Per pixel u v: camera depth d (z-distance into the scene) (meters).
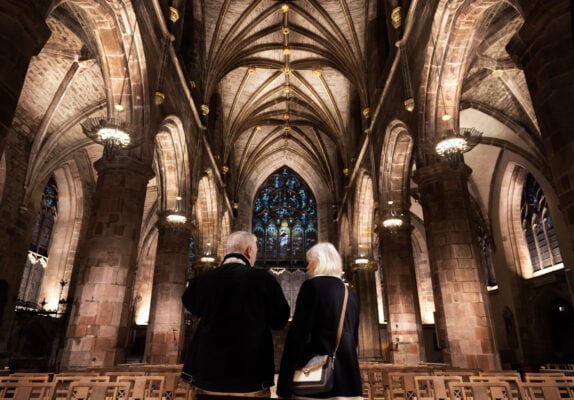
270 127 32.69
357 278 23.97
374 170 18.33
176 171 17.42
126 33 11.47
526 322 20.42
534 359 19.44
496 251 22.48
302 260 34.28
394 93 15.06
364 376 8.02
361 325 22.89
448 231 10.85
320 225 34.59
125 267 10.86
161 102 12.80
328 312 2.74
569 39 5.40
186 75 16.98
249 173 34.91
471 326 9.98
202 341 2.70
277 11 22.08
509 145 19.50
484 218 23.23
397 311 15.61
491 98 17.64
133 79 12.08
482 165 22.75
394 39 15.33
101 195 11.33
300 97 28.53
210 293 2.82
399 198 16.95
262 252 34.50
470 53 11.57
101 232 10.95
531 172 19.83
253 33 22.91
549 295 19.28
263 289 2.82
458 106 11.99
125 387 4.36
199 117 19.56
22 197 17.95
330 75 25.98
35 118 17.94
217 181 25.31
